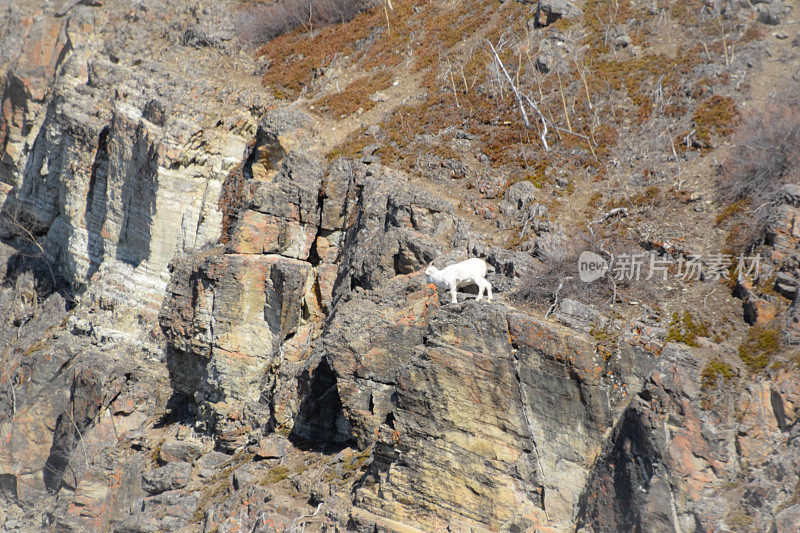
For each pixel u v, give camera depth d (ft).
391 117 101.40
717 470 49.67
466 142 90.63
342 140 98.17
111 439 85.92
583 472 54.34
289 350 79.25
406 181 85.30
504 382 56.24
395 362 65.62
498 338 56.49
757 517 48.47
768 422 50.42
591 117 89.20
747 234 64.69
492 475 56.29
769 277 58.90
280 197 83.35
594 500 53.21
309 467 68.49
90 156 112.06
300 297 78.84
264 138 97.55
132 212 103.19
